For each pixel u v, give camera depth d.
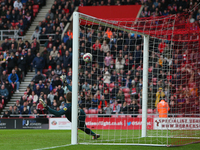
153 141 19.42
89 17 18.42
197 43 25.38
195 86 26.50
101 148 15.73
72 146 16.56
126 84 36.50
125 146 16.64
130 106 34.50
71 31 52.19
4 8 56.56
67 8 54.03
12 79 44.56
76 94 17.48
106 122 33.28
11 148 16.17
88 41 43.53
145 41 22.03
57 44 48.47
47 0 60.44
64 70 43.53
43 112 37.97
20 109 38.28
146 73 21.88
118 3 53.50
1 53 48.38
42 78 43.22
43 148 15.99
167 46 29.20
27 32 55.69
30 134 26.47
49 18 53.25
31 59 46.69
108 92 36.62
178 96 28.91
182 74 26.50
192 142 18.83
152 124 26.69
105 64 40.25
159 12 49.84
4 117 37.69
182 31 23.59
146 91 22.05
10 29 54.78
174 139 20.61
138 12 51.03
